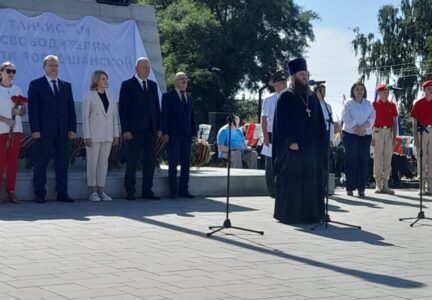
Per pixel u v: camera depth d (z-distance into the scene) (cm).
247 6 4906
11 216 997
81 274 664
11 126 1122
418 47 5462
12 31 1448
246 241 870
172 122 1265
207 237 884
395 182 1938
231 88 4962
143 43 1603
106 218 1005
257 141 2320
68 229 902
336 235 945
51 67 1160
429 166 1478
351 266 743
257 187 1402
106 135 1205
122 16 1585
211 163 2025
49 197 1202
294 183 1030
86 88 1498
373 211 1207
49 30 1486
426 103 1477
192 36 4741
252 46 4822
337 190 1655
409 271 726
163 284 637
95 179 1212
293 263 750
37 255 740
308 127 1042
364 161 1412
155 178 1299
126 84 1228
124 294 598
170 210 1114
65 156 1180
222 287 634
